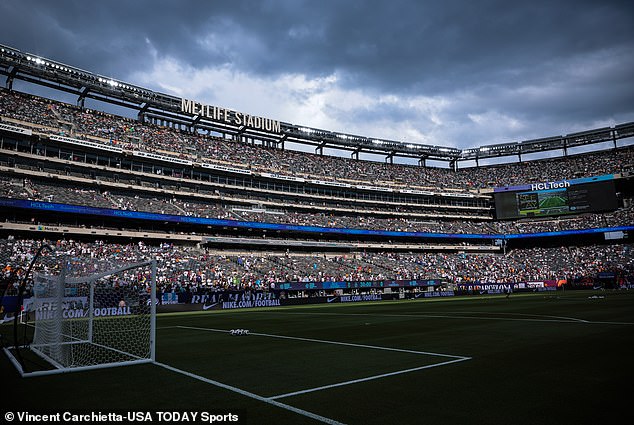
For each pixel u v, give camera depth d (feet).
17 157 148.46
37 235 146.51
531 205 262.88
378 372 29.89
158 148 187.42
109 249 149.48
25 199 136.15
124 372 31.48
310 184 225.35
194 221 173.88
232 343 48.62
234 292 135.33
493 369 29.78
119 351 42.24
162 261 152.97
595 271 217.77
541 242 265.54
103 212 151.94
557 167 277.85
